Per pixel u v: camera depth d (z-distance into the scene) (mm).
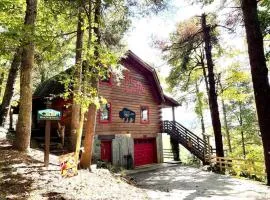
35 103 25438
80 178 10891
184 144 26922
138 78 26078
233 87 28594
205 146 25141
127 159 23641
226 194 12719
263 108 13531
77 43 15492
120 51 14812
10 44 10695
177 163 26312
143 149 26375
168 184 15750
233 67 28547
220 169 21359
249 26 13820
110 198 8930
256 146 38094
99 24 13273
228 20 17219
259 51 13656
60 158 10562
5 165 10461
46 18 14352
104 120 22375
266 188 13883
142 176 19266
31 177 9664
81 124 11531
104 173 13492
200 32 21812
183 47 22109
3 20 16203
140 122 25781
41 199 7824
